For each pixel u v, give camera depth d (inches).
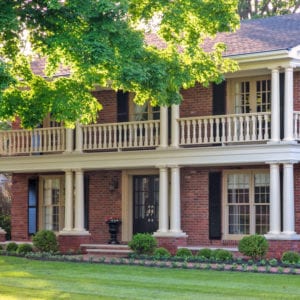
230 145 1274.6
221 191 1347.2
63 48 1008.2
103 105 1460.4
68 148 1412.4
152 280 990.4
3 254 1370.6
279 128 1234.0
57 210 1519.4
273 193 1230.3
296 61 1231.5
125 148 1391.5
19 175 1563.7
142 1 1100.5
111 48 993.5
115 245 1393.9
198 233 1360.7
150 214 1422.2
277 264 1151.6
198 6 1114.7
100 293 889.5
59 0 988.6
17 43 1088.2
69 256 1304.1
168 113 1346.0
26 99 1129.4
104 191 1461.6
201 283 960.3
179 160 1309.1
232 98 1339.8
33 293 893.2
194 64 1131.3
